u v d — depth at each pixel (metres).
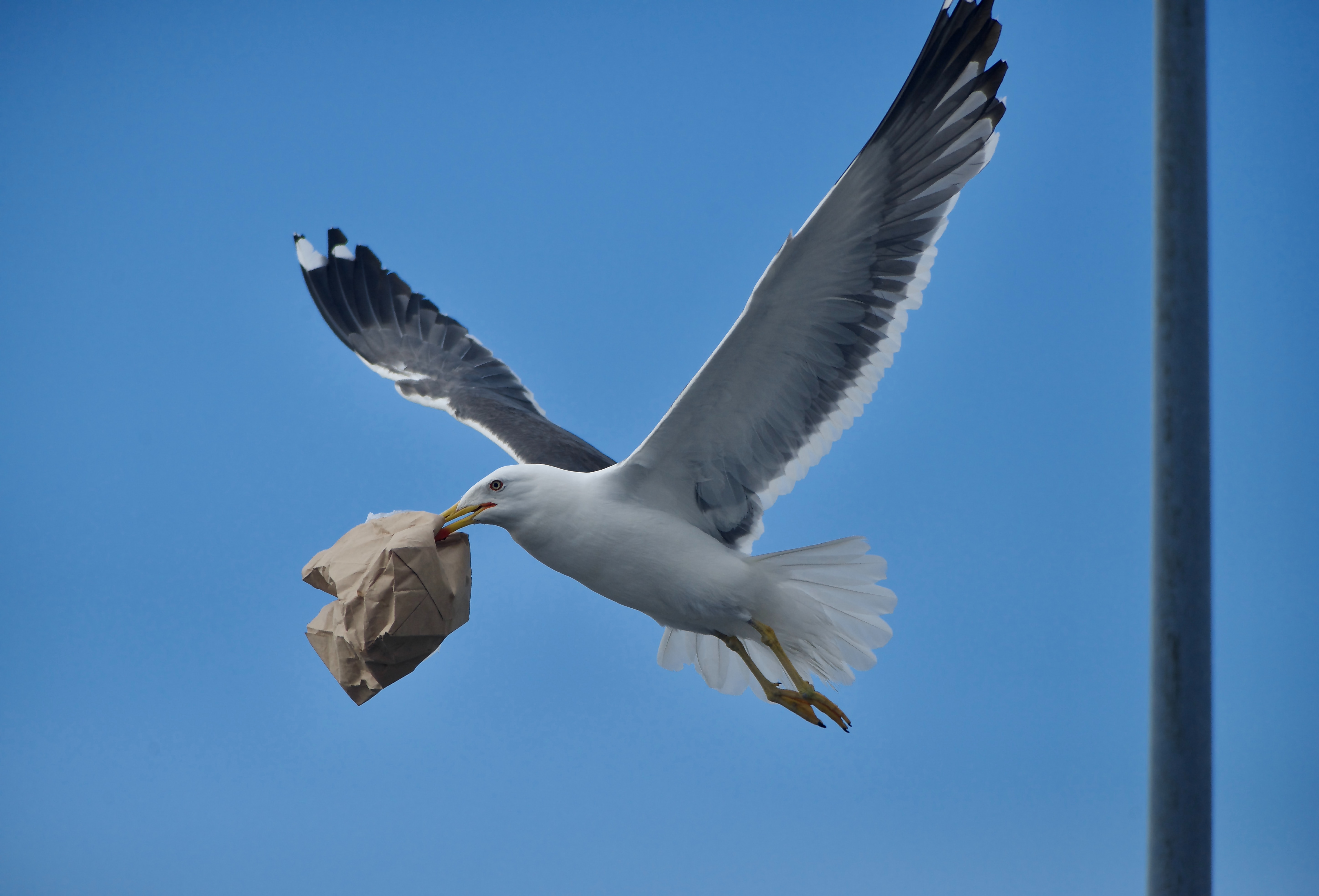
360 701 8.38
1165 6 6.20
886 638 9.69
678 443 9.29
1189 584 5.97
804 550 9.58
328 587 8.58
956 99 8.30
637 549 9.38
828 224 8.16
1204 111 6.16
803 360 8.97
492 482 9.45
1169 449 6.05
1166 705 5.97
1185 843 5.87
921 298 8.69
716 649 10.70
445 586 8.07
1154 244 6.20
